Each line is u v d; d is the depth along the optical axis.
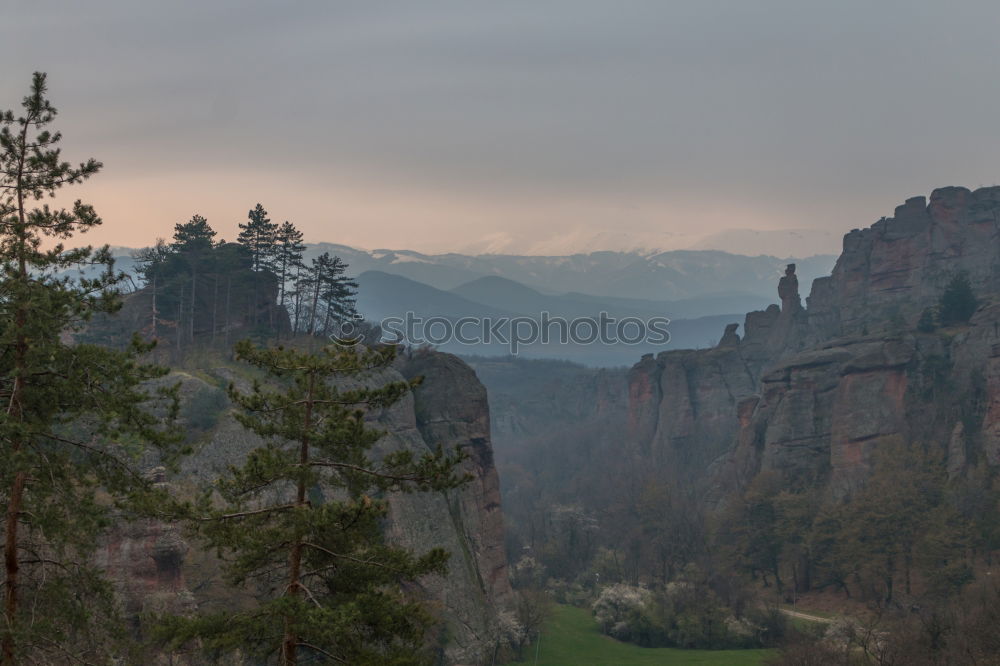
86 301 33.00
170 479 74.69
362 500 32.91
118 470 33.09
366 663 32.25
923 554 143.38
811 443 197.62
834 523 165.38
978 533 147.38
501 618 107.50
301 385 34.94
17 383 30.78
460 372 118.31
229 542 32.41
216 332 126.50
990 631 89.88
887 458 169.12
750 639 130.75
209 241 125.38
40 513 30.72
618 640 131.12
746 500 181.12
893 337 191.88
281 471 33.75
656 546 184.50
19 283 30.62
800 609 152.75
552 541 190.50
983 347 183.25
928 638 97.81
